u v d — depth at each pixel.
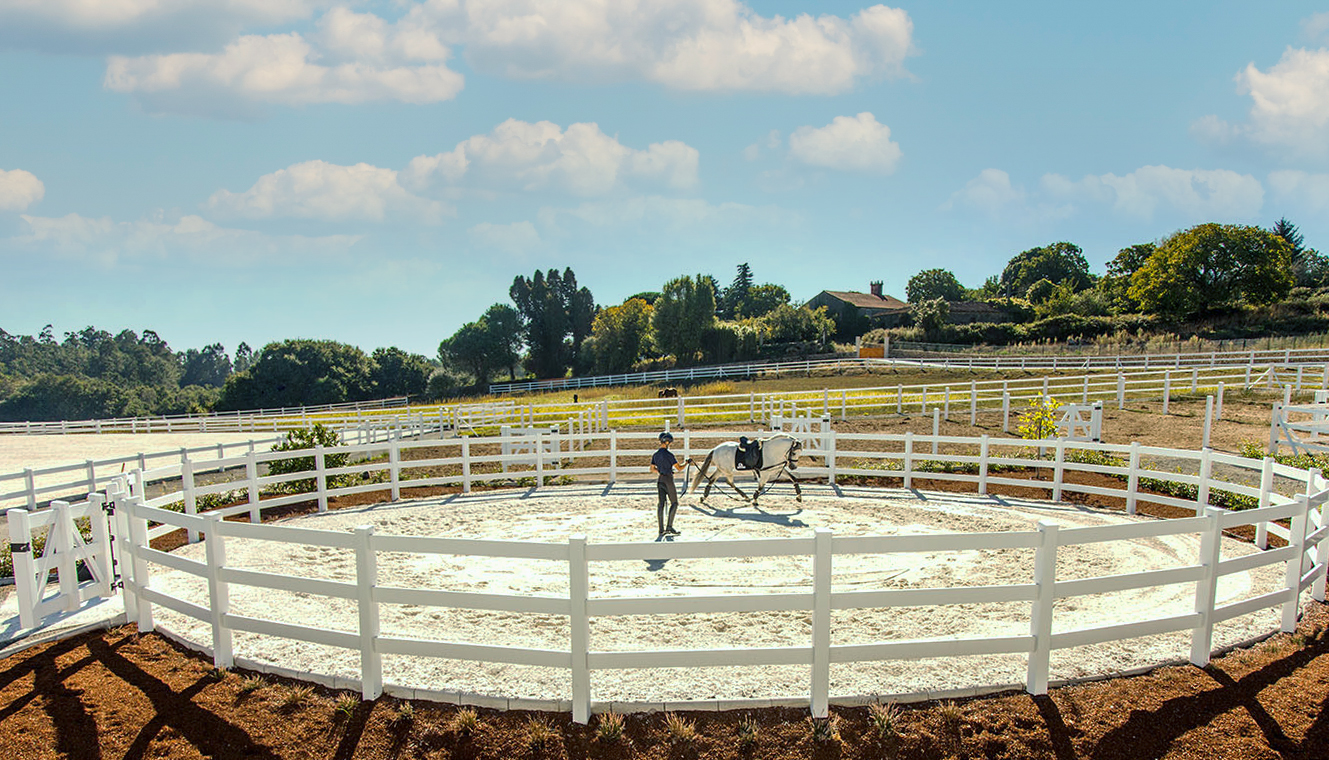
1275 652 5.85
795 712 4.95
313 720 5.03
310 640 5.37
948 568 8.64
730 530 10.88
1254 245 59.69
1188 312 61.69
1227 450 17.72
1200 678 5.42
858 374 46.84
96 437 39.62
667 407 30.97
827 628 4.86
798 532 10.66
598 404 28.41
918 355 58.94
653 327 74.38
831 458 15.04
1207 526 5.50
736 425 26.52
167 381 164.38
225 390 85.25
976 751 4.64
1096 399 27.78
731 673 5.60
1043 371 38.78
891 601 4.95
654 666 4.87
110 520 7.60
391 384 90.75
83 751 4.77
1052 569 5.07
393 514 12.71
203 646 6.18
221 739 4.88
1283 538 9.21
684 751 4.62
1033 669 5.15
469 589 8.10
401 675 5.61
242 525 5.55
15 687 5.58
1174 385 29.59
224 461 11.92
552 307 97.00
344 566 9.08
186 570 6.01
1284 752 4.60
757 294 122.25
